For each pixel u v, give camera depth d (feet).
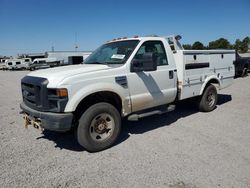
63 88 12.73
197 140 15.52
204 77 21.18
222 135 16.33
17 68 155.53
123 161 12.87
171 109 18.20
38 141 15.94
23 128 18.71
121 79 14.88
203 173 11.43
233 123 18.93
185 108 24.30
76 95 13.03
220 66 22.97
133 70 15.48
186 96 19.52
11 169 12.15
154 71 16.75
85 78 13.46
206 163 12.38
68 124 12.90
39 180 11.11
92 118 13.73
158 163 12.51
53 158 13.38
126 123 19.62
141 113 16.61
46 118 13.05
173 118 20.79
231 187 10.28
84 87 13.34
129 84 15.33
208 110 22.48
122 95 14.98
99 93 14.17
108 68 14.62
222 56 23.13
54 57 149.69
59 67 16.30
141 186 10.50
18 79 71.72
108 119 14.57
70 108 12.87
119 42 17.87
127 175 11.43
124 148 14.58
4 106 27.68
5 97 34.88
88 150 14.01
